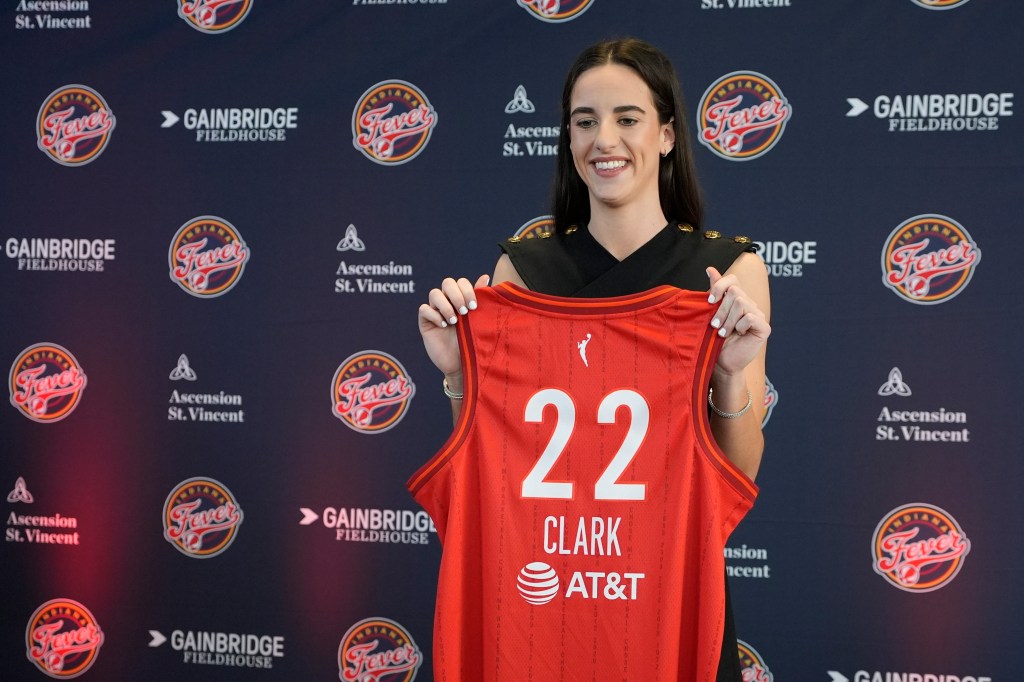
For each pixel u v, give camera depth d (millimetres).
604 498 1337
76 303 2902
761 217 2613
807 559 2605
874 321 2572
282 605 2832
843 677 2590
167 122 2863
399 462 2779
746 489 1315
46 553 2922
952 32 2527
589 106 1338
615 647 1315
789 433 2609
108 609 2898
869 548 2578
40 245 2914
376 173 2779
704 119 2631
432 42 2750
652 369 1347
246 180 2830
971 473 2533
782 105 2598
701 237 1438
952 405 2541
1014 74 2500
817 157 2588
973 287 2527
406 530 2779
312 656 2824
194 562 2867
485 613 1344
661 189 1463
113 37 2881
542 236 1507
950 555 2545
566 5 2693
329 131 2797
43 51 2906
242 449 2842
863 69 2564
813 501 2602
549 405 1365
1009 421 2514
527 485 1354
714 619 1276
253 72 2824
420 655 2773
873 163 2564
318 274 2805
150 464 2879
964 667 2541
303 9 2807
